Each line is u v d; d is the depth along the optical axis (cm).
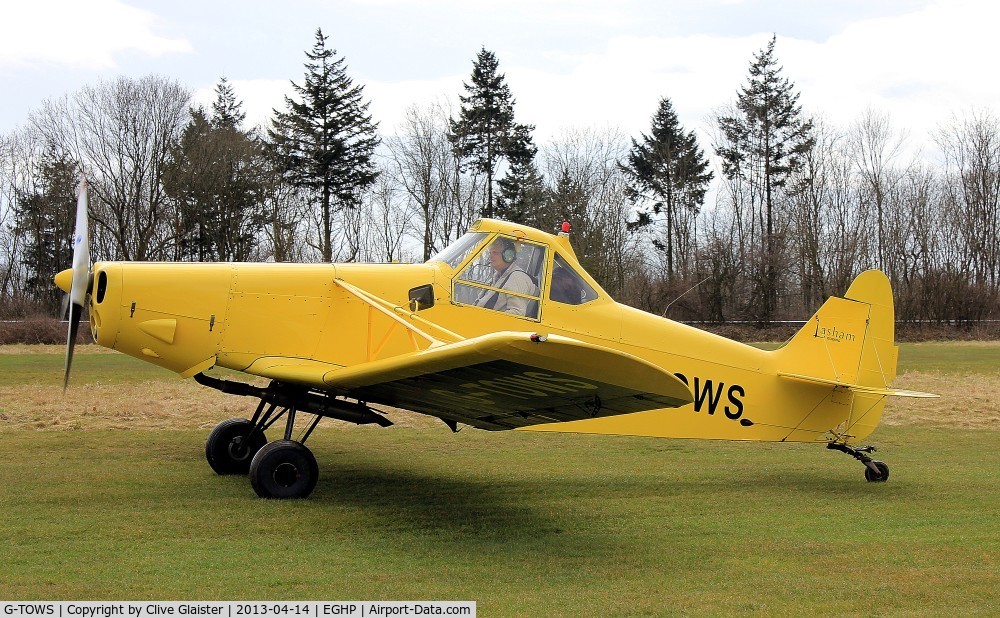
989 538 584
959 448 991
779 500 709
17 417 1012
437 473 787
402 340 707
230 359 686
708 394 791
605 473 813
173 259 3794
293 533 554
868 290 847
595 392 530
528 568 494
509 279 727
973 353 2616
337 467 803
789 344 829
